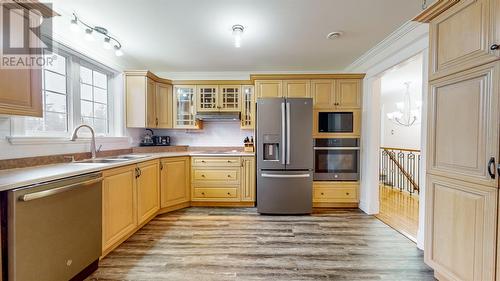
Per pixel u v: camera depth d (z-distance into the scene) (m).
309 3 2.07
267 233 2.72
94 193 1.93
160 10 2.17
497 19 1.31
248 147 3.99
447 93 1.63
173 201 3.48
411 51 2.56
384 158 5.54
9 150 1.84
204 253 2.26
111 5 2.08
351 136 3.56
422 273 1.95
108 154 3.03
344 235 2.67
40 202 1.48
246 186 3.68
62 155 2.30
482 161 1.40
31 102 1.68
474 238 1.45
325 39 2.83
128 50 3.18
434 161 1.75
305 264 2.08
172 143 4.26
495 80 1.32
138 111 3.44
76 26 2.20
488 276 1.37
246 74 4.24
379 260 2.15
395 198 4.26
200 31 2.62
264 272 1.96
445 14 1.63
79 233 1.79
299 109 3.35
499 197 1.32
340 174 3.58
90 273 1.93
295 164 3.37
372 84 3.37
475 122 1.43
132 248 2.35
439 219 1.70
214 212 3.46
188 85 3.96
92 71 2.99
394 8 2.15
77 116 2.65
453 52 1.57
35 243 1.45
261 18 2.34
